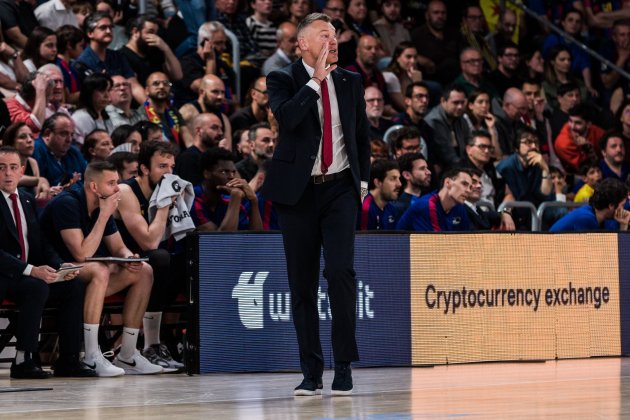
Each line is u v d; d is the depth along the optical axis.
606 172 31.56
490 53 37.03
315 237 14.92
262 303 18.70
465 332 19.83
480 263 20.00
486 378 17.20
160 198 19.92
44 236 19.33
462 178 22.52
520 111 33.62
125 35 30.73
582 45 37.41
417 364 19.39
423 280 19.52
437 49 35.88
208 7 32.34
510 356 20.23
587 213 22.94
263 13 33.44
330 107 14.77
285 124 14.48
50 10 29.25
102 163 19.11
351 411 12.98
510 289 20.28
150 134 24.02
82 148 24.11
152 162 20.12
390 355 19.23
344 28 32.94
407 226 22.64
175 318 21.08
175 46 30.98
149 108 27.16
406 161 24.33
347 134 14.78
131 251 20.28
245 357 18.59
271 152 24.66
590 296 21.14
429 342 19.50
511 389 15.39
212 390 15.85
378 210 23.03
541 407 13.07
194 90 29.84
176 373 19.22
